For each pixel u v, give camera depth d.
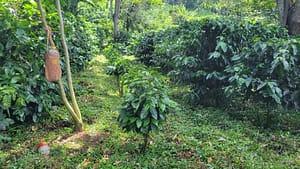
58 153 2.66
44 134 3.07
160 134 3.14
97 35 12.45
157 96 2.52
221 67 4.06
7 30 2.90
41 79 3.26
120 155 2.63
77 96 4.57
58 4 2.86
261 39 3.64
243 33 3.94
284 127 3.54
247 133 3.30
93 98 4.52
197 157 2.63
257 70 3.35
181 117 3.79
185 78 4.24
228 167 2.48
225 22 4.01
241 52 3.69
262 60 3.37
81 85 5.37
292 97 3.21
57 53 2.76
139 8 14.96
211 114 3.95
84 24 7.62
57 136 3.03
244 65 3.48
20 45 3.04
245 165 2.50
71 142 2.91
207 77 3.89
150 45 8.32
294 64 3.16
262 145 2.98
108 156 2.63
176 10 16.25
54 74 2.78
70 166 2.44
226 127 3.48
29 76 3.17
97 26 13.20
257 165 2.52
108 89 5.20
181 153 2.70
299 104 3.25
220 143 2.97
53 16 3.45
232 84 3.47
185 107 4.24
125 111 2.54
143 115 2.41
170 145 2.84
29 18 3.36
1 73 2.98
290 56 3.05
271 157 2.72
